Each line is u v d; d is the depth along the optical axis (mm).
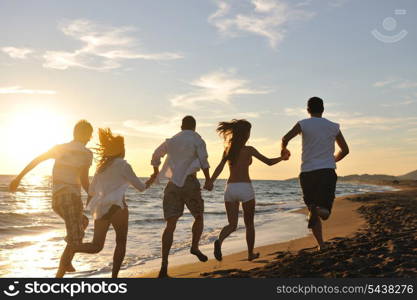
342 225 11445
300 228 12211
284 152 5641
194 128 5387
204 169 5227
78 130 4777
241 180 5781
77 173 4637
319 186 5344
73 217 4508
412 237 6535
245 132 5785
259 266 5617
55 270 6992
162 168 5242
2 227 14469
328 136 5379
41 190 51844
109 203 4586
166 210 5156
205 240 10164
